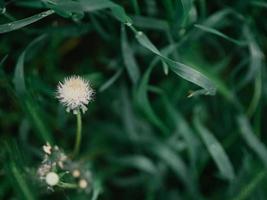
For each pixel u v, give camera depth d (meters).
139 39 0.30
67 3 0.29
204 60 0.38
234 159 0.40
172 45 0.35
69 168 0.32
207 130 0.37
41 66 0.38
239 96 0.41
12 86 0.34
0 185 0.36
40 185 0.33
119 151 0.41
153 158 0.41
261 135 0.41
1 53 0.36
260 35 0.39
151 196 0.40
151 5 0.36
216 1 0.38
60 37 0.37
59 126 0.38
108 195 0.41
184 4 0.30
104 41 0.40
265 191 0.37
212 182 0.41
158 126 0.39
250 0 0.37
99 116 0.41
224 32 0.39
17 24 0.29
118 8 0.30
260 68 0.37
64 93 0.28
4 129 0.38
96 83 0.39
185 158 0.41
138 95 0.36
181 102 0.39
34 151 0.37
